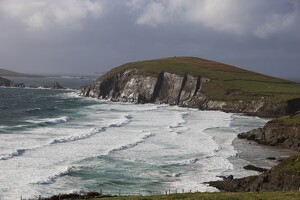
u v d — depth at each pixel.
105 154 64.44
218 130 96.50
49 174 51.62
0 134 78.50
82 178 51.75
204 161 63.00
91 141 74.94
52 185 48.06
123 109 140.25
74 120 104.62
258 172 57.41
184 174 55.47
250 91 153.75
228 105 146.62
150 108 147.50
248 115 135.12
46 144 69.50
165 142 77.12
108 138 78.69
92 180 51.12
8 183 47.44
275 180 46.31
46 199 40.75
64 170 53.78
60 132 83.81
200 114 132.00
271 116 132.25
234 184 48.47
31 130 85.19
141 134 84.25
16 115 114.19
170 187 49.41
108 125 94.62
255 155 69.44
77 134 80.06
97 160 60.94
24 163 56.66
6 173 51.34
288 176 45.81
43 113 120.19
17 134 79.38
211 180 52.78
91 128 89.38
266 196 35.38
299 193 36.69
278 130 82.56
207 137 84.00
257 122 115.06
